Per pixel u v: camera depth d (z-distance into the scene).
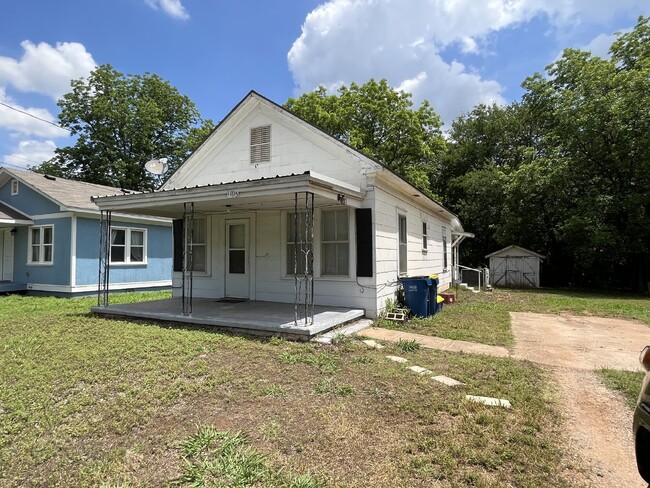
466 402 3.71
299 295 8.68
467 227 26.62
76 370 4.55
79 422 3.31
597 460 2.77
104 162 26.23
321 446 2.91
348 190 7.16
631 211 17.50
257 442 2.97
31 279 13.49
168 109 29.83
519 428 3.21
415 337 6.59
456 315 9.27
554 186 19.61
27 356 5.12
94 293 12.95
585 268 20.88
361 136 22.27
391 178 8.28
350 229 8.07
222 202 7.77
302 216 8.70
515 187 21.27
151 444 2.97
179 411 3.52
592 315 9.93
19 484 2.51
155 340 5.91
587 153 18.75
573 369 4.99
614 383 4.40
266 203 7.96
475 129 29.73
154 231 15.16
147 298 12.16
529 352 5.82
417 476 2.53
